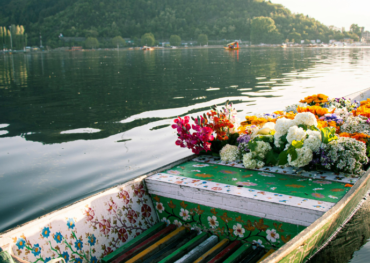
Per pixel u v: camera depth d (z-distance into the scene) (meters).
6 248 2.03
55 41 178.88
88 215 2.66
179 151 6.12
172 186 2.99
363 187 2.94
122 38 188.00
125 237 2.89
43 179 5.04
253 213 2.65
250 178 3.07
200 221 2.96
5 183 4.94
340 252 2.64
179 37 188.38
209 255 2.63
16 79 21.33
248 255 2.63
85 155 6.08
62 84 17.83
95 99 12.46
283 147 3.34
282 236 2.60
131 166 5.48
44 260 2.33
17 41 163.75
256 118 4.16
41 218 2.40
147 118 8.88
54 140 7.13
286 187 2.84
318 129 3.39
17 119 9.39
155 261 2.63
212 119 3.94
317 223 2.18
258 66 28.58
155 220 3.19
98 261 2.66
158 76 21.02
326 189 2.77
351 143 3.07
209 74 21.59
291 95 11.98
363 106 4.50
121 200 2.91
